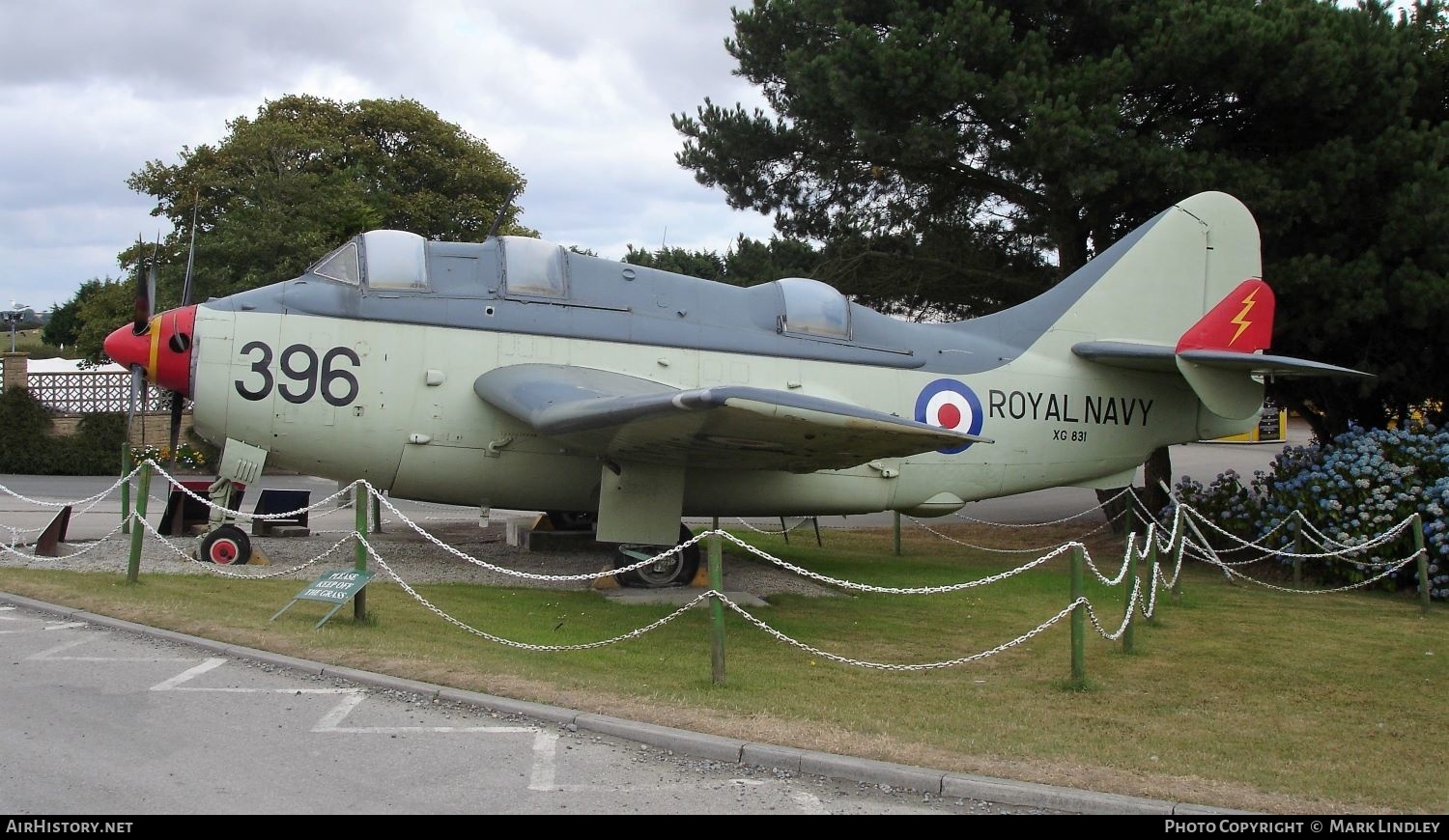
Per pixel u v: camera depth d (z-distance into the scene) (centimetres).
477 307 1140
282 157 3091
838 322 1274
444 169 3850
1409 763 605
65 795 475
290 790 489
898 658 880
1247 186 1499
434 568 1224
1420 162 1488
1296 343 1645
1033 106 1473
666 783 518
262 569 1109
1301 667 881
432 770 522
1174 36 1491
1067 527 2031
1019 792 510
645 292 1213
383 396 1110
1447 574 1303
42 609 862
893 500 1306
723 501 1245
